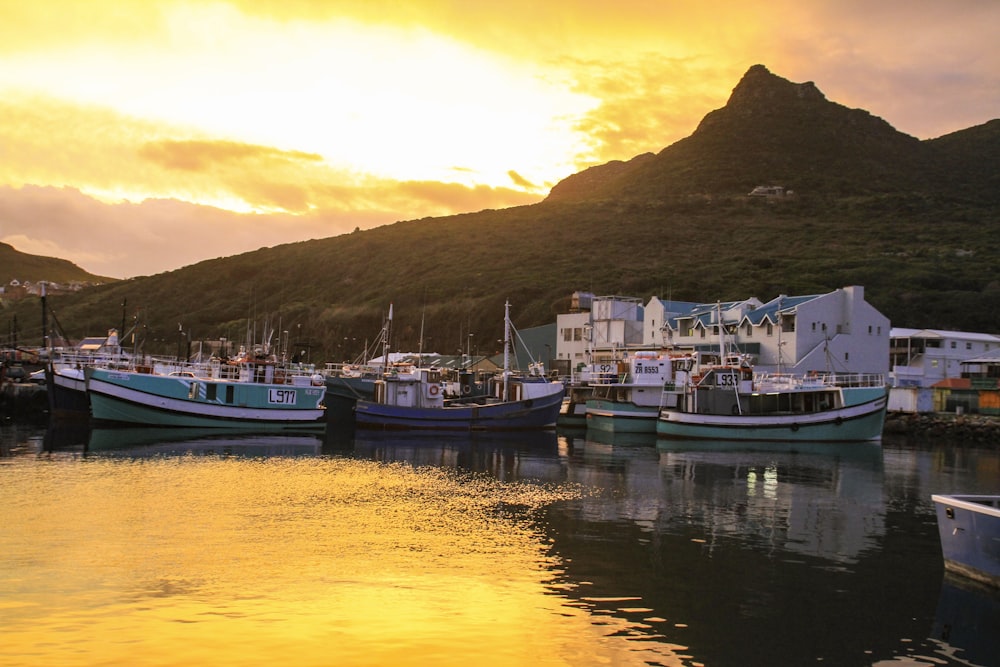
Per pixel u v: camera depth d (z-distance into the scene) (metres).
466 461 57.38
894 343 111.06
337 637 21.42
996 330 132.50
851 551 32.19
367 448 64.12
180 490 41.41
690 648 21.56
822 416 76.12
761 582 27.47
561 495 43.50
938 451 72.69
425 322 179.50
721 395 77.44
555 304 162.50
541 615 23.61
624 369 89.75
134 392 70.75
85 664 19.19
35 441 60.34
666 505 41.25
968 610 24.86
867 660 21.09
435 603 24.34
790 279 159.62
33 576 25.77
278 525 34.03
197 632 21.39
